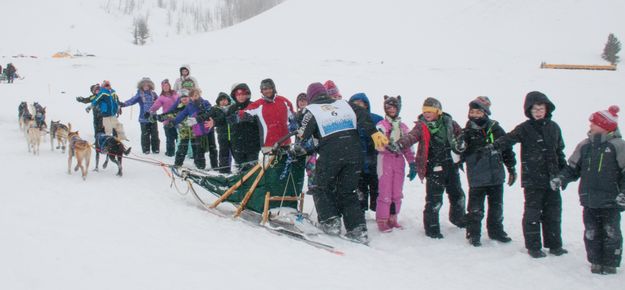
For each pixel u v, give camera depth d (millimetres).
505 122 15078
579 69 30719
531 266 4625
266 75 27016
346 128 5086
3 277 3723
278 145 5254
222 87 23203
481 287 4094
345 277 4008
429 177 5441
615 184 4426
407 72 28062
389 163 5629
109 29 104875
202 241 4742
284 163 5414
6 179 7250
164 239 4734
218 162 8016
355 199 5188
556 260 4828
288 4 82438
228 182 5738
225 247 4594
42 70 29656
